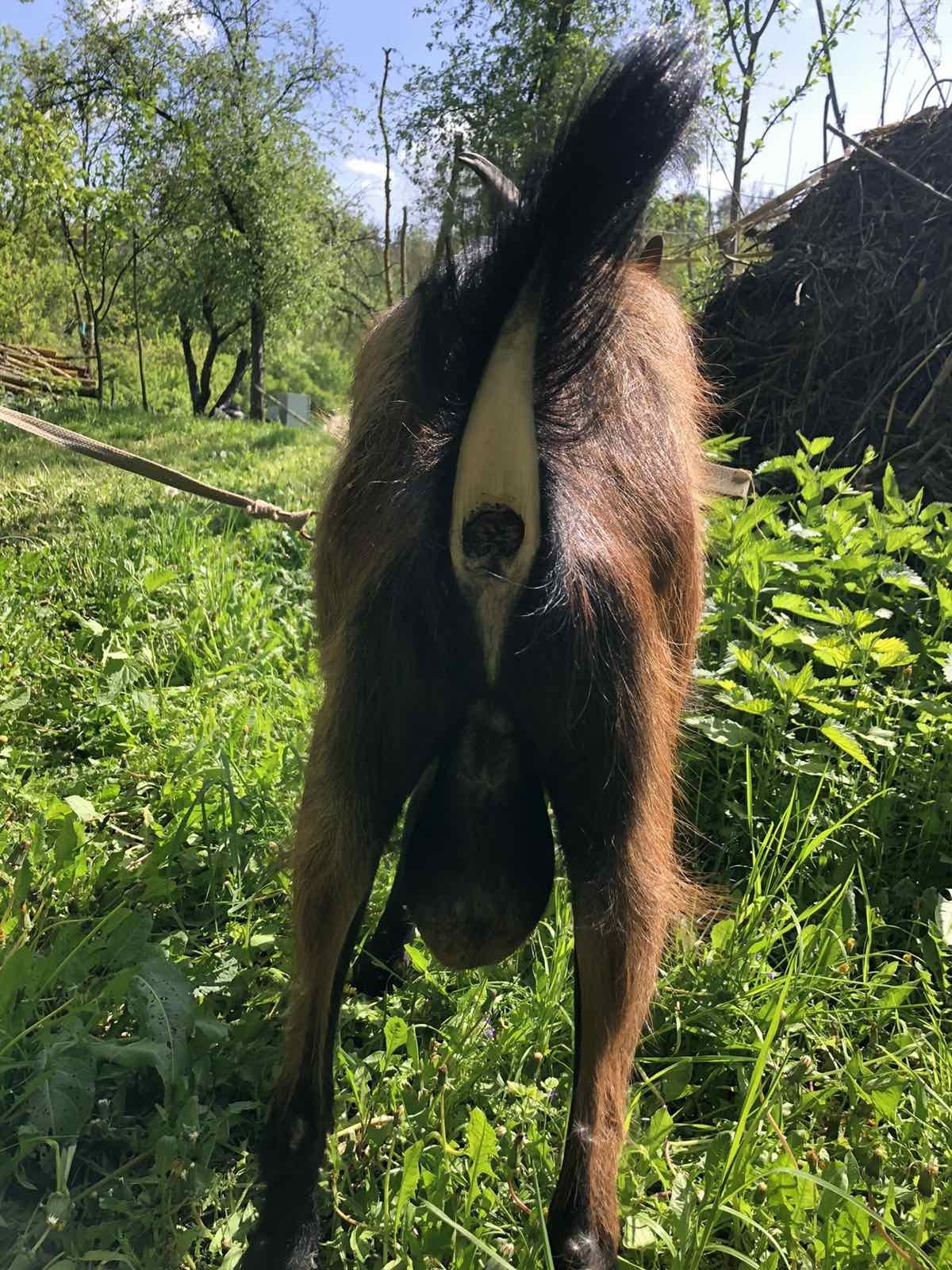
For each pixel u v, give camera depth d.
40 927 1.11
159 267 10.06
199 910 1.24
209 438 4.95
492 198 0.73
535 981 1.13
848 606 1.71
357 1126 0.93
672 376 0.98
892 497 1.81
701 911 1.12
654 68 0.69
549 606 0.72
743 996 1.09
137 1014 0.97
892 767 1.42
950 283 2.30
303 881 0.82
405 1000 1.13
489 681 0.75
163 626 1.94
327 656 0.86
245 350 11.02
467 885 0.84
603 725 0.75
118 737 1.58
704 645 1.66
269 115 9.20
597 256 0.72
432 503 0.74
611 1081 0.78
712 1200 0.84
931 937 1.22
